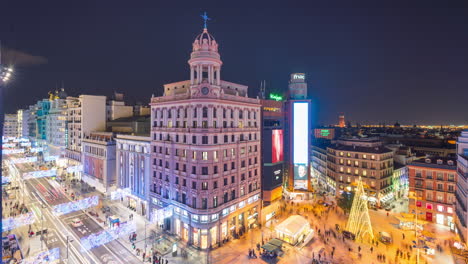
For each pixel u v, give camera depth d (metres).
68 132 124.06
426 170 72.38
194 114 58.28
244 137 66.31
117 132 100.12
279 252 54.31
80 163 111.19
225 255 53.66
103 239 59.44
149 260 50.91
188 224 57.62
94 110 113.38
